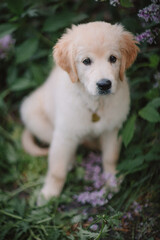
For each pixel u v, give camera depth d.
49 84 0.88
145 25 0.78
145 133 0.84
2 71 1.09
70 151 0.82
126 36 0.73
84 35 0.70
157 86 0.82
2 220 0.74
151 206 0.77
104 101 0.75
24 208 0.79
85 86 0.72
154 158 0.75
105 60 0.69
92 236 0.67
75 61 0.72
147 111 0.74
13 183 0.89
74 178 0.88
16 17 0.89
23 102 0.99
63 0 0.92
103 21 0.78
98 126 0.79
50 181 0.84
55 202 0.81
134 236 0.72
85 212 0.79
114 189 0.80
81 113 0.76
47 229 0.74
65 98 0.76
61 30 0.86
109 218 0.65
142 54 0.82
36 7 0.93
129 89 0.83
